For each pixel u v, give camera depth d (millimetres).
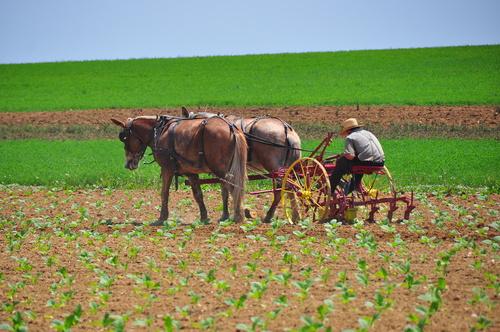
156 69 156875
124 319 22609
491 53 150000
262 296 24922
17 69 164875
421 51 159250
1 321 23406
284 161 38906
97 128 97125
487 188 50531
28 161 72125
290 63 154875
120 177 58844
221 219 39656
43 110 111375
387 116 91375
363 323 20906
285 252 31188
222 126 37750
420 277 26078
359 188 37438
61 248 33531
